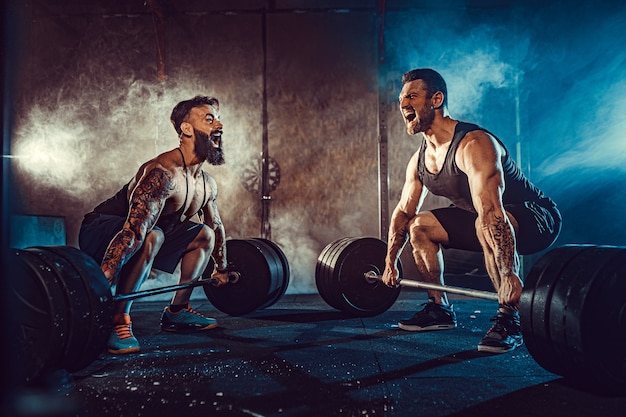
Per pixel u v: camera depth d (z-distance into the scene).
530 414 1.44
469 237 2.79
